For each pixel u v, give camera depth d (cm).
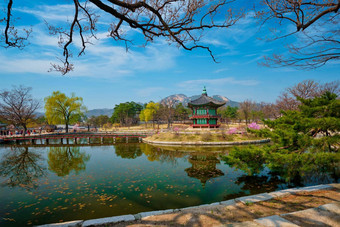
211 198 909
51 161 1989
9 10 376
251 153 910
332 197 615
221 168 1503
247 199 626
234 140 3147
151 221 500
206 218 505
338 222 441
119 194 984
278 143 920
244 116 6506
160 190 1032
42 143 3722
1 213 789
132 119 9238
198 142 3081
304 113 949
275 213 520
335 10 395
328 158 719
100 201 898
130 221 504
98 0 330
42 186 1143
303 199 612
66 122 5428
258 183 1096
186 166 1617
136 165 1703
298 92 3422
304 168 758
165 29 431
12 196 981
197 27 453
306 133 861
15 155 2402
